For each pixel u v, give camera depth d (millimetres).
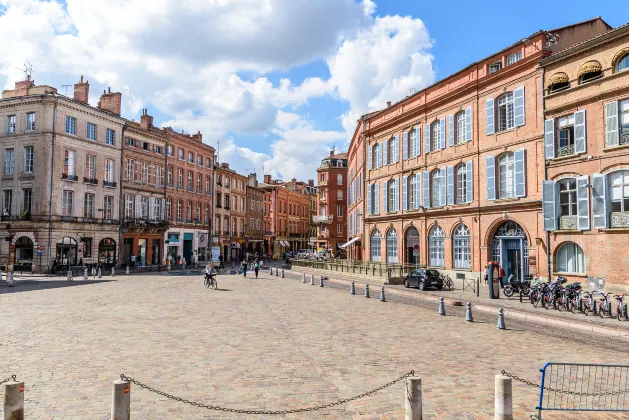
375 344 11766
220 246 66562
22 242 38844
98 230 43062
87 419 6594
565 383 8750
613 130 20953
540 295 19938
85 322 14352
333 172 79812
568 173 23016
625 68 20656
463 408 7234
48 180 38594
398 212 37719
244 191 75750
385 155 39906
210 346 11148
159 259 52125
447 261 31812
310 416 6875
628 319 16422
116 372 8867
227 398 7535
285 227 94188
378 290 27344
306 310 17859
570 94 23125
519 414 7066
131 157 47969
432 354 10781
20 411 5840
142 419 6672
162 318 15289
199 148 60938
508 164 27359
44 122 38812
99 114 43594
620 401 7664
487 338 12906
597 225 21344
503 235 27688
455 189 31516
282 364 9602
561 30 25609
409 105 36719
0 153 40031
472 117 29797
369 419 6785
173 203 54969
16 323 14086
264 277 38906
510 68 26766
